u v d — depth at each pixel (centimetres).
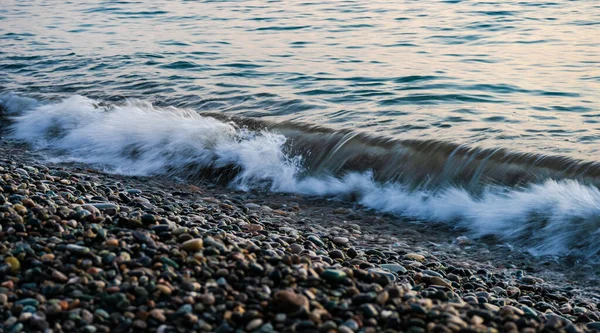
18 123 1206
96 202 650
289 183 923
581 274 662
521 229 749
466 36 1828
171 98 1282
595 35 1759
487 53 1611
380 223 803
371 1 2553
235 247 509
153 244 496
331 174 922
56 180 767
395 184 877
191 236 513
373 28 2005
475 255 708
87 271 445
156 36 1991
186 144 1013
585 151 872
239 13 2386
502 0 2419
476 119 1059
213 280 448
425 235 766
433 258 685
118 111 1170
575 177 798
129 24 2250
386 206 848
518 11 2180
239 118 1112
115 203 666
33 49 1833
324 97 1245
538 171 822
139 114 1134
